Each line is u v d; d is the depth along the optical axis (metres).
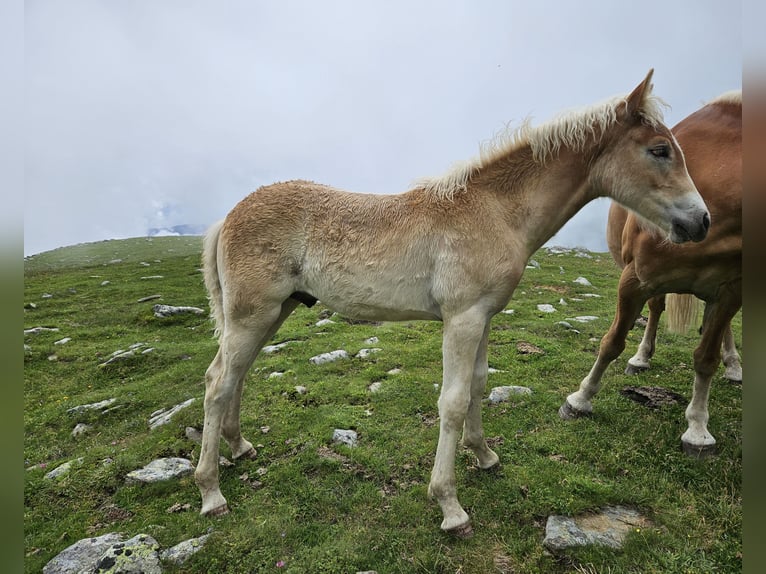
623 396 5.02
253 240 3.49
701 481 3.53
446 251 3.17
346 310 3.56
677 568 2.73
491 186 3.32
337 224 3.45
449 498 3.15
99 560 2.96
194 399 5.63
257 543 3.15
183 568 2.97
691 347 6.93
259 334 3.60
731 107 3.66
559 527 3.07
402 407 5.20
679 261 3.70
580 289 12.00
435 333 8.39
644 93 3.12
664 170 3.14
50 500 3.87
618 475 3.67
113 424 5.65
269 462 4.23
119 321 11.77
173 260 24.08
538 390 5.33
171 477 4.04
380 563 2.93
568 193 3.35
